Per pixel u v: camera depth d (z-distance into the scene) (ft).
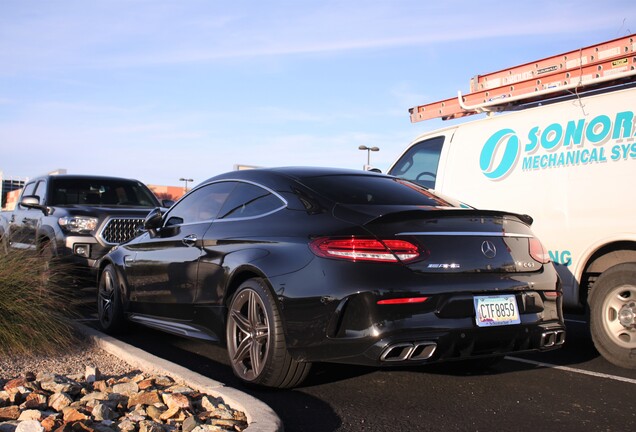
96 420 11.61
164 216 20.22
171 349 19.61
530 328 13.92
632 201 16.79
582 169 17.97
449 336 12.80
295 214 14.71
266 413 11.77
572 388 15.11
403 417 12.86
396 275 12.75
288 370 13.94
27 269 18.60
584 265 17.88
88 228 29.48
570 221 18.10
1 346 16.49
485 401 13.98
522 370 16.89
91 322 24.18
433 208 14.89
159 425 11.19
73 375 14.69
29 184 37.78
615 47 19.06
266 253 14.46
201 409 12.57
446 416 12.94
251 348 14.62
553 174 18.67
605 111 17.67
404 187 16.37
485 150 20.79
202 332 16.81
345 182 15.69
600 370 16.94
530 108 19.85
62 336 17.81
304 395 14.37
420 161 23.35
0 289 17.10
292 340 13.51
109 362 16.55
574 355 18.89
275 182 16.01
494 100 22.29
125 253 21.20
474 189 20.86
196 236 17.33
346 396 14.29
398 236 13.03
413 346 12.51
